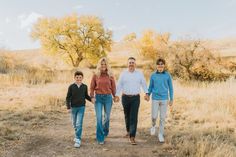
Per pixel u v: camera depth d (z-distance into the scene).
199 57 26.25
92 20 45.38
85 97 8.34
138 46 43.00
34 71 26.86
